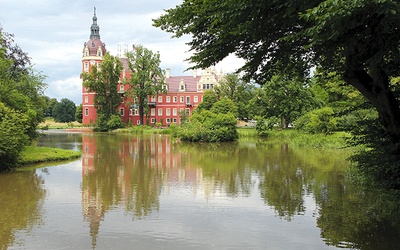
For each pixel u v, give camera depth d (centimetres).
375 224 1079
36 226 1068
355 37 806
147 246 917
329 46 895
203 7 1027
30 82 3241
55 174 1972
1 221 1115
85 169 2153
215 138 4397
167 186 1647
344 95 4541
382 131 1187
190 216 1173
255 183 1712
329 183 1698
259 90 5491
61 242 941
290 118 5397
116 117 7594
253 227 1064
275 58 1216
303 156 2802
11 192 1520
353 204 1308
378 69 1024
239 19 941
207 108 6744
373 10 664
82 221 1118
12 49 3341
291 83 5112
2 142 1962
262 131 5172
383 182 1162
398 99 1229
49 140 4675
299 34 841
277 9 887
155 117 8850
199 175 1947
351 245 923
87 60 8544
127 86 8569
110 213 1205
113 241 950
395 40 820
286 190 1552
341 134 3956
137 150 3359
